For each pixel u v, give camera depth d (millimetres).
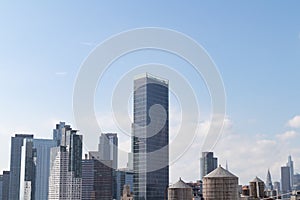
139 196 131500
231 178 132750
